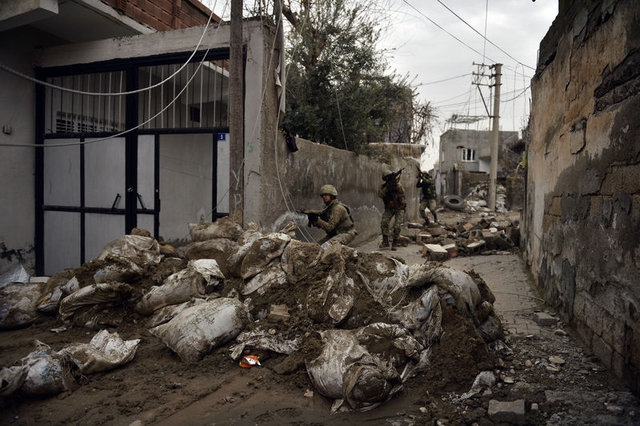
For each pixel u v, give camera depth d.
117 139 6.92
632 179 2.86
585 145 3.90
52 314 4.46
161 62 6.57
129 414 2.76
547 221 5.50
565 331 4.16
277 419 2.73
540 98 6.47
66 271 4.74
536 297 5.47
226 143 6.21
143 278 4.42
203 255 4.88
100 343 3.52
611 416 2.61
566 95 4.68
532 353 3.65
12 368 2.87
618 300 3.09
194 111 8.29
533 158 7.09
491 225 11.70
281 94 6.21
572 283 4.18
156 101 7.55
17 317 4.30
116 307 4.26
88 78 7.38
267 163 6.04
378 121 11.55
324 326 3.60
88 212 7.17
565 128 4.66
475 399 2.91
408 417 2.75
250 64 5.85
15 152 7.07
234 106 5.69
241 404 2.90
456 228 11.79
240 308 3.79
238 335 3.71
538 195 6.38
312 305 3.72
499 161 31.42
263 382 3.19
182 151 7.63
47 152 7.38
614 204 3.16
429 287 3.69
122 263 4.32
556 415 2.66
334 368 2.92
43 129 7.38
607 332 3.29
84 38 7.59
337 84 10.25
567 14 4.72
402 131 19.56
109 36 7.49
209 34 6.23
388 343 3.23
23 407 2.85
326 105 10.16
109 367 3.31
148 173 6.80
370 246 10.03
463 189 29.31
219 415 2.77
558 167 4.96
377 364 2.98
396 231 9.35
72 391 3.04
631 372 2.89
